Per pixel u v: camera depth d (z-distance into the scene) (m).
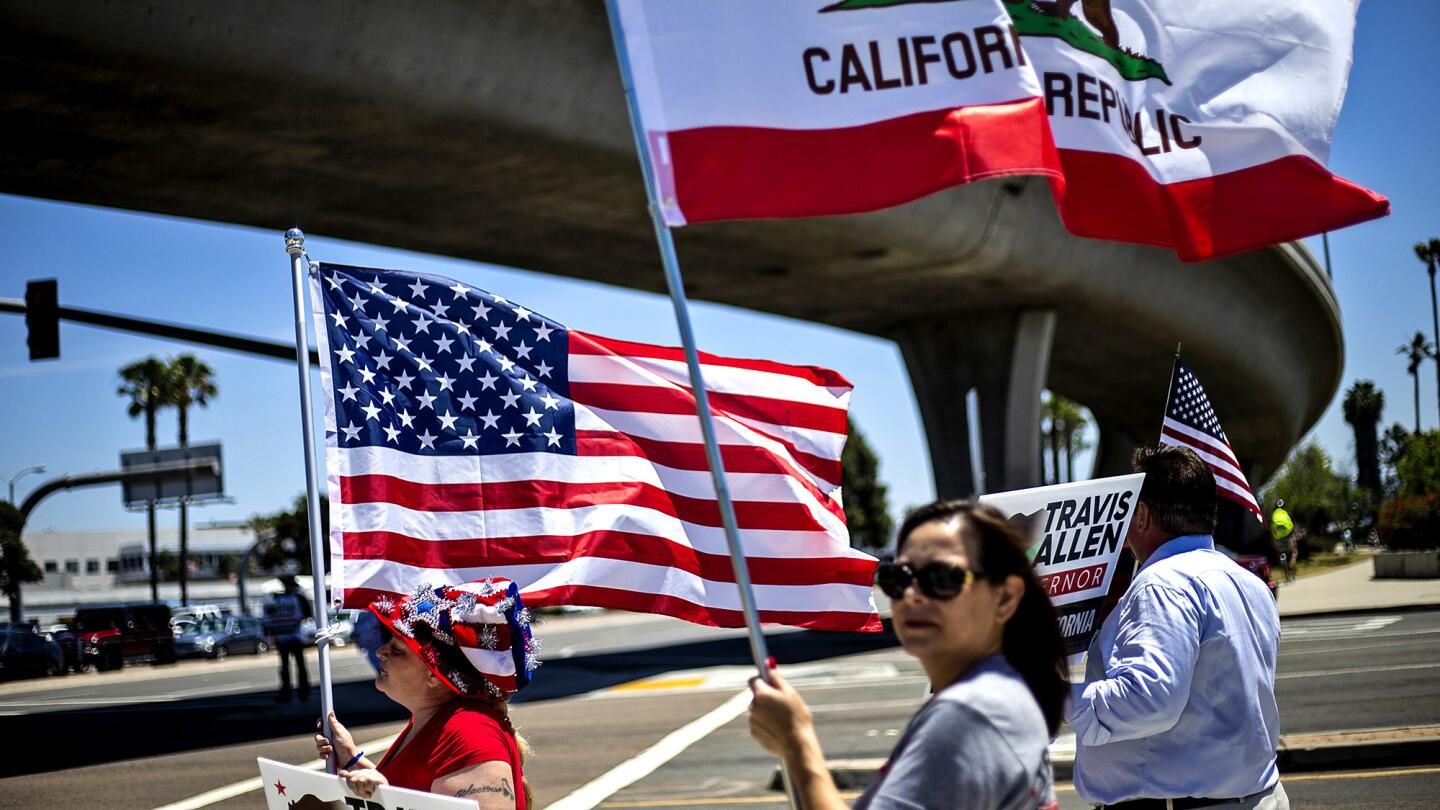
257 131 17.84
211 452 50.41
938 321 31.77
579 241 24.05
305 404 3.89
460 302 4.37
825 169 3.86
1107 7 4.92
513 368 4.38
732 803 9.58
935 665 2.40
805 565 4.53
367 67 16.95
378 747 13.72
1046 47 4.75
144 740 16.27
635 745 13.10
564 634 46.44
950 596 2.33
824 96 3.91
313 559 3.79
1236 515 16.69
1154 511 3.91
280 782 3.57
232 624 44.53
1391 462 73.19
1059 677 2.45
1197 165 4.96
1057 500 4.03
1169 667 3.49
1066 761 9.35
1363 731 9.68
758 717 2.49
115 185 19.78
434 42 17.30
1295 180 4.94
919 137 3.90
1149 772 3.64
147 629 37.75
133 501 50.81
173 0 15.05
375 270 4.26
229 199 20.80
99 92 16.14
